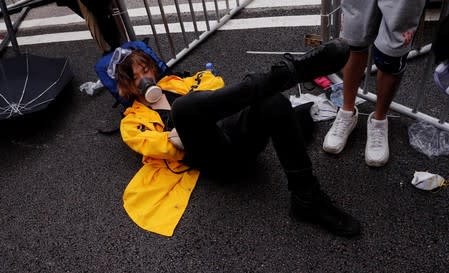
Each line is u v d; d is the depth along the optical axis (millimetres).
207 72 2131
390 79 1593
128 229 1726
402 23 1358
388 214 1611
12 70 2242
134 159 2021
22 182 2014
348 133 1864
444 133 1863
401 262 1467
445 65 1328
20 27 3309
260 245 1587
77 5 2215
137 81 1900
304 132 1897
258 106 1418
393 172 1753
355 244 1534
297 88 2219
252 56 2520
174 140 1746
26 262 1679
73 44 2979
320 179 1775
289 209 1679
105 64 2033
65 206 1868
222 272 1531
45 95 2148
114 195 1875
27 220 1839
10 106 2086
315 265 1501
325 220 1543
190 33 2826
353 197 1690
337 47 1350
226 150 1565
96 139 2174
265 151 1922
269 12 2879
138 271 1585
